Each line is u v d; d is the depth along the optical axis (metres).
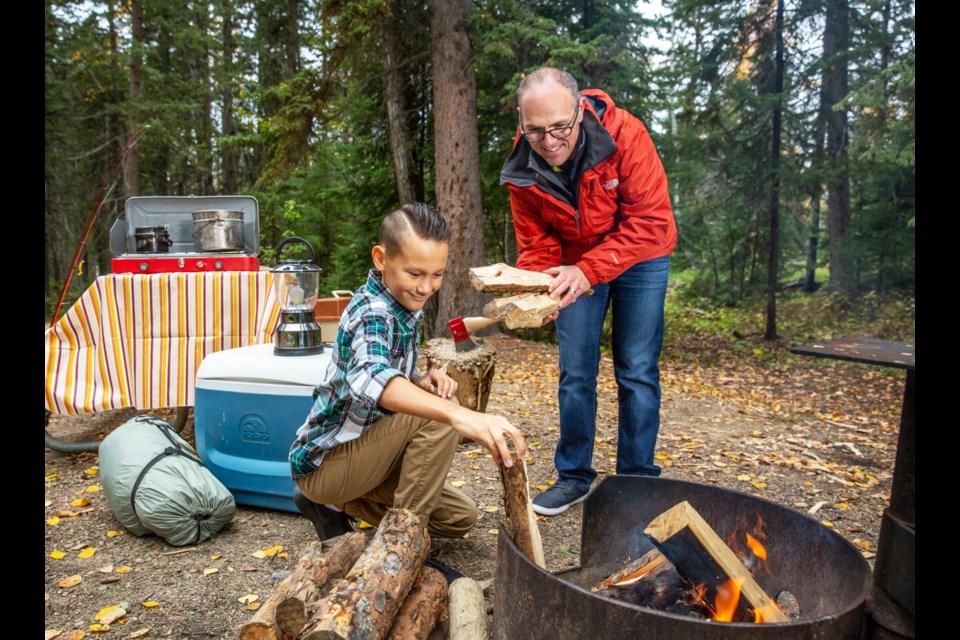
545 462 3.68
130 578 2.27
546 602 1.27
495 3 8.26
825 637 1.15
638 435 2.63
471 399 3.42
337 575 1.77
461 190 8.57
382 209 11.33
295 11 15.32
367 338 1.77
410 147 10.00
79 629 1.93
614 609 1.17
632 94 9.20
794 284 13.82
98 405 3.40
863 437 4.65
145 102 14.18
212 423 2.81
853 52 8.82
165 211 4.12
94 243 17.11
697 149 9.96
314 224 14.48
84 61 14.69
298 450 2.01
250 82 15.20
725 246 12.34
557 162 2.26
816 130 9.67
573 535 2.60
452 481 3.29
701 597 1.52
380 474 2.02
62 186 15.53
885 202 9.92
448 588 1.87
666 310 13.03
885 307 10.14
